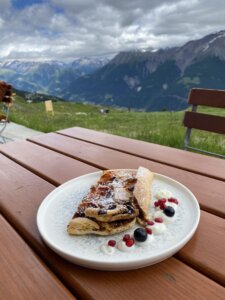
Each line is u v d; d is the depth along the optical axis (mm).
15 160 687
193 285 289
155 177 527
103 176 463
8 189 528
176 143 1958
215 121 962
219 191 505
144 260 303
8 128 3051
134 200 385
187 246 352
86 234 363
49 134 940
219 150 1693
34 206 467
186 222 386
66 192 489
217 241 361
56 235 368
